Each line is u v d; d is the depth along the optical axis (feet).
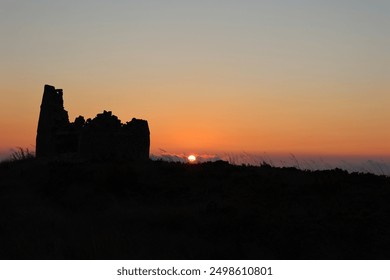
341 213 108.99
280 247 95.81
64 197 133.80
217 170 150.61
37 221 109.09
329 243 97.19
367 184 128.36
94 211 121.60
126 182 138.41
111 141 187.11
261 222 105.91
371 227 102.63
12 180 152.87
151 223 107.86
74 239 94.38
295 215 109.60
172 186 137.08
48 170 157.99
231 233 102.68
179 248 93.91
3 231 103.04
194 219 109.29
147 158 188.34
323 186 126.41
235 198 123.24
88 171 151.43
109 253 88.02
